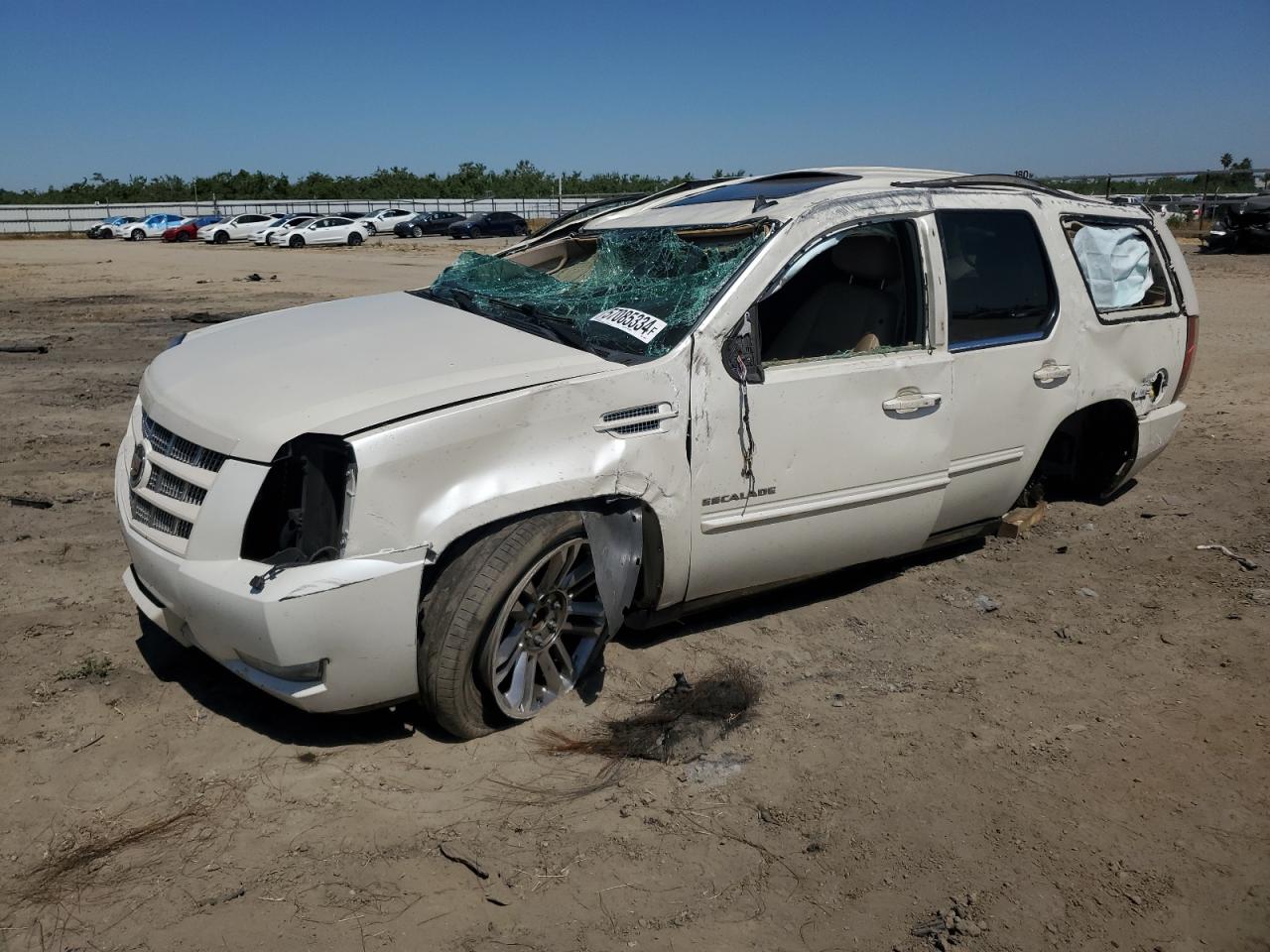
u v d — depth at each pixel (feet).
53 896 8.77
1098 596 15.69
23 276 74.90
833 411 13.08
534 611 11.27
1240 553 17.31
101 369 33.42
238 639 10.03
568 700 12.23
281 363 11.89
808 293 14.85
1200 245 85.30
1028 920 8.93
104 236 170.09
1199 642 14.16
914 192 14.33
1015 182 16.31
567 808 10.27
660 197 17.35
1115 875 9.52
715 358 12.10
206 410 11.01
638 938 8.59
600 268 14.75
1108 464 19.16
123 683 12.29
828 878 9.41
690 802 10.46
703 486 12.17
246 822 9.83
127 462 12.32
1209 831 10.17
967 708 12.42
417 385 10.82
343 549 9.96
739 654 13.56
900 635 14.37
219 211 217.36
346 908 8.75
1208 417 26.86
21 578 15.30
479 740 11.37
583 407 11.15
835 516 13.55
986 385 14.93
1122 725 12.06
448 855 9.43
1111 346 17.06
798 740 11.64
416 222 156.25
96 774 10.49
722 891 9.20
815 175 16.37
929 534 14.99
